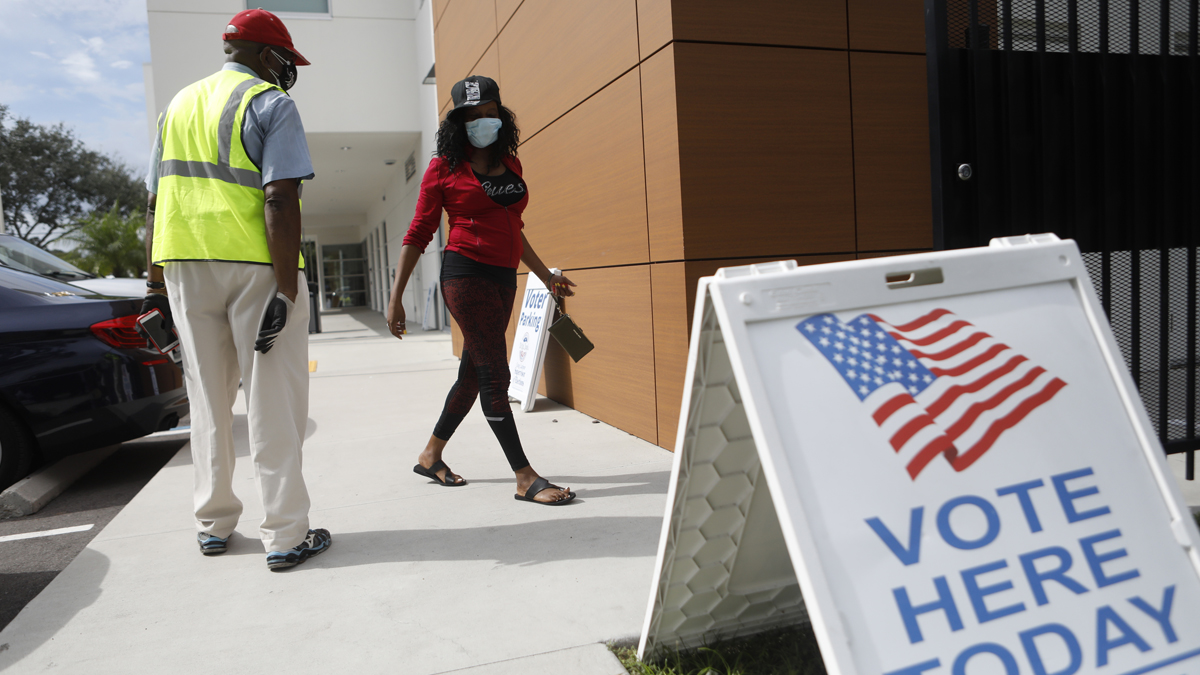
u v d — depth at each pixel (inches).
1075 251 53.1
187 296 85.3
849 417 44.4
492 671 62.8
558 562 85.7
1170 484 47.5
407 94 519.8
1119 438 48.5
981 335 48.9
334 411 199.8
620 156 141.6
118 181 1285.7
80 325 136.0
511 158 111.2
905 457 44.3
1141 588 44.8
